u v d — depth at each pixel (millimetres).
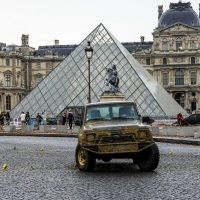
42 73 194625
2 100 183250
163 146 36469
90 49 51281
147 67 183625
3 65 185625
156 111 77688
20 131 64625
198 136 45281
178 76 181375
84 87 82438
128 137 20688
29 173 21375
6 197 15930
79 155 22188
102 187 17438
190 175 20016
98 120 22078
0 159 27250
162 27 181750
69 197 15789
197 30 177250
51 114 81000
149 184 17891
